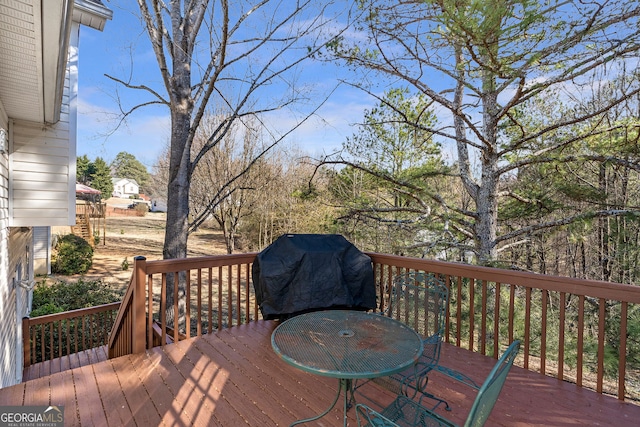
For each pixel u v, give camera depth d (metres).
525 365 2.73
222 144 10.64
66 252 12.41
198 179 10.77
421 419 1.68
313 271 3.26
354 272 3.42
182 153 6.38
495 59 4.16
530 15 3.61
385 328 2.15
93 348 5.49
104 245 17.81
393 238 6.91
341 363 1.66
